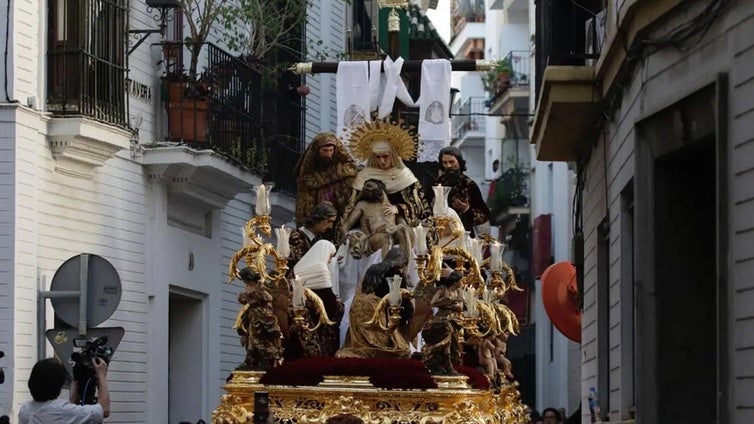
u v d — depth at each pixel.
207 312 31.31
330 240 14.38
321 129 38.59
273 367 12.79
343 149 14.67
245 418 12.54
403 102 16.78
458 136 80.69
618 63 18.38
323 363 12.59
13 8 22.91
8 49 22.83
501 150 66.25
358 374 12.49
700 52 15.04
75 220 25.03
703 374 16.88
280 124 34.66
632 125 17.84
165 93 28.48
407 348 13.01
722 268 13.98
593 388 23.34
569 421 26.84
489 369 14.67
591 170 23.55
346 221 14.25
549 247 52.75
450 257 14.30
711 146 15.66
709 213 16.88
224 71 30.12
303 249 14.15
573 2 21.55
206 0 29.09
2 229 22.70
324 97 38.75
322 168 14.69
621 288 19.02
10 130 22.77
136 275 27.36
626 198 19.05
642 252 17.00
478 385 13.30
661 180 16.88
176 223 29.62
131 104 27.25
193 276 30.28
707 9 14.50
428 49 51.44
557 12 22.80
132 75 27.31
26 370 23.00
